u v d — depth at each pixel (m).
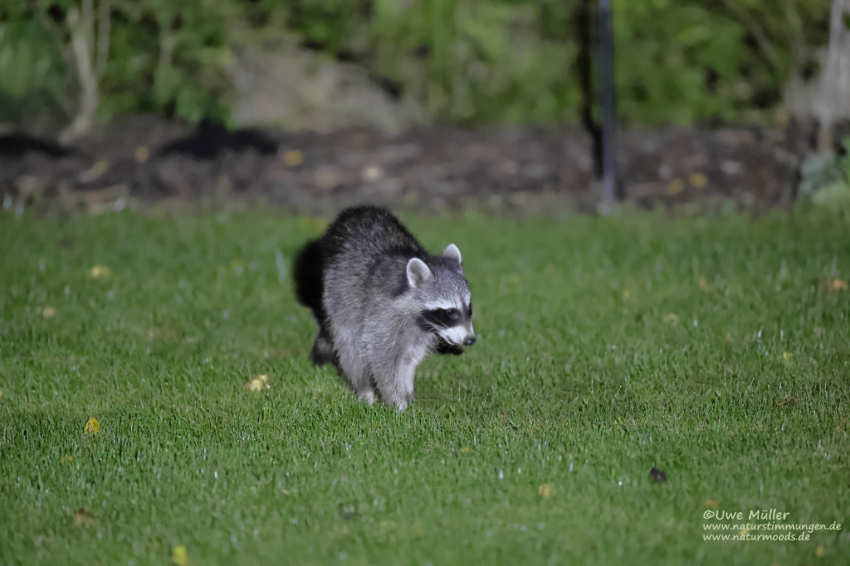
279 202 21.48
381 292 10.94
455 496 8.23
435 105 27.38
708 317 13.62
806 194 19.70
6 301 14.95
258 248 18.09
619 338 13.02
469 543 7.44
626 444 9.30
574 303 14.69
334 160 23.80
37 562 7.34
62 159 24.08
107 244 18.44
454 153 23.98
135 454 9.33
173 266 17.12
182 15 23.95
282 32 26.55
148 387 11.55
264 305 15.05
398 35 26.33
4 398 11.15
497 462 8.92
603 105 20.58
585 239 18.05
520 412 10.56
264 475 8.77
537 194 21.31
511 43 26.66
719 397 10.67
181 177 22.88
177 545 7.55
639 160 22.69
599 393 11.10
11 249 17.98
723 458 8.91
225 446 9.55
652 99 25.44
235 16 25.84
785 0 24.12
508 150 24.08
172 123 26.12
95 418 10.48
